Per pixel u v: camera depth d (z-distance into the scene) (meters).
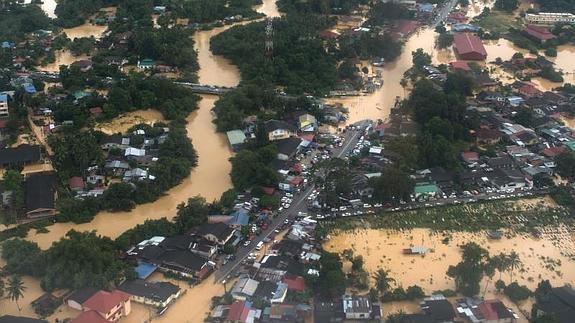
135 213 140.75
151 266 119.44
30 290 112.38
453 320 105.25
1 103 181.62
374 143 170.50
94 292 107.88
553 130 180.62
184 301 111.44
